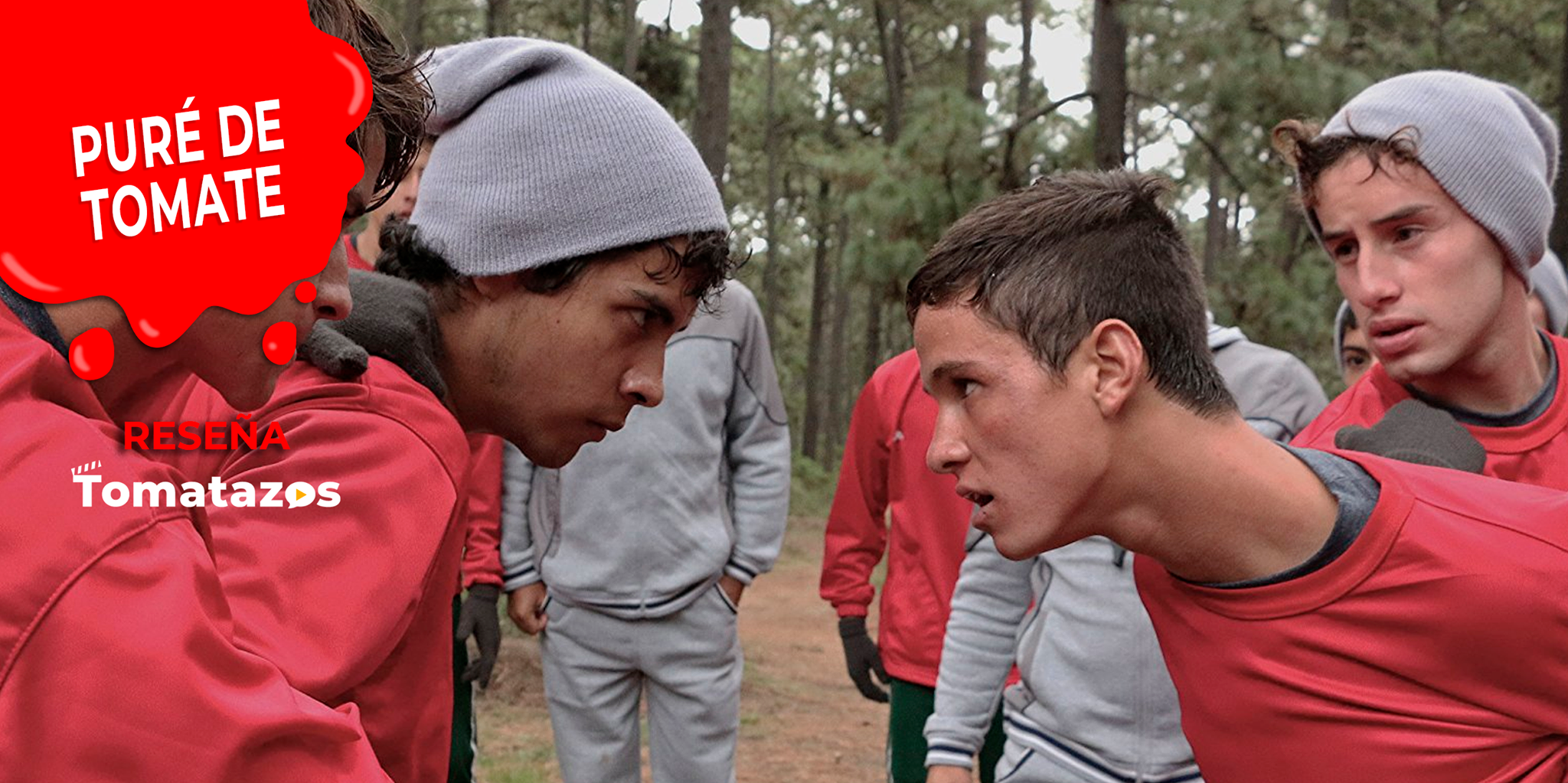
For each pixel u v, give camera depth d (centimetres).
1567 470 193
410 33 1563
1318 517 132
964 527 350
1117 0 1113
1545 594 125
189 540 80
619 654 362
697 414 359
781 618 1315
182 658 74
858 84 3119
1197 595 138
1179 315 131
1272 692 135
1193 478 131
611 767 370
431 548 120
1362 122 192
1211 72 1091
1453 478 138
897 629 362
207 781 74
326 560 110
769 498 377
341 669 107
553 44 153
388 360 132
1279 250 1179
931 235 1149
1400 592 128
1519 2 1562
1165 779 235
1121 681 236
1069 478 129
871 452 395
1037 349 127
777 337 3341
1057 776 241
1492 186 186
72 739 72
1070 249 129
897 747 364
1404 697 130
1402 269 189
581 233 142
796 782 655
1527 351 197
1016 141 1181
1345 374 342
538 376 145
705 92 1217
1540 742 131
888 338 3478
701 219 147
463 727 349
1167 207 138
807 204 3447
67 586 73
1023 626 254
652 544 355
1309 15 1123
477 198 143
